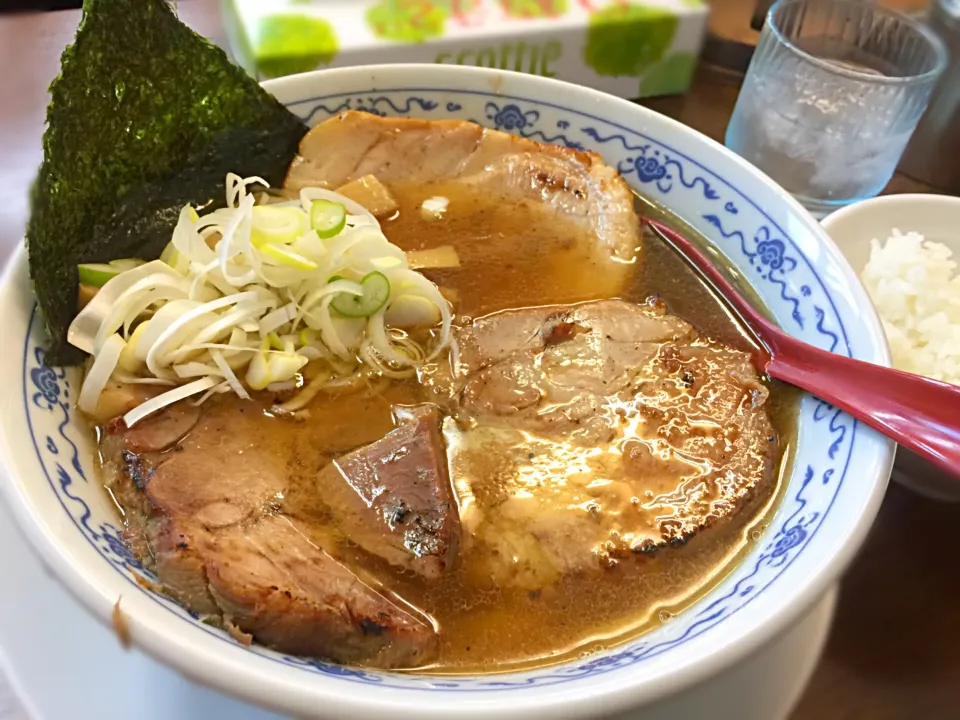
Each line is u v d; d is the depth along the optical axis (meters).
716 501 0.18
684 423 0.20
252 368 0.20
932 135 0.31
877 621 0.19
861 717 0.17
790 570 0.16
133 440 0.18
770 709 0.17
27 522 0.14
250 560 0.16
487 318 0.22
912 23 0.30
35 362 0.18
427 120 0.26
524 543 0.18
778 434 0.20
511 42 0.30
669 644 0.16
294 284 0.21
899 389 0.18
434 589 0.18
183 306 0.19
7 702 0.16
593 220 0.25
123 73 0.20
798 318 0.22
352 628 0.16
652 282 0.24
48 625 0.17
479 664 0.17
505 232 0.25
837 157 0.28
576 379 0.21
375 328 0.21
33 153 0.28
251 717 0.16
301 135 0.25
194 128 0.22
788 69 0.29
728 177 0.24
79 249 0.19
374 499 0.18
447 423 0.20
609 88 0.33
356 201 0.25
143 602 0.14
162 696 0.16
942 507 0.21
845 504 0.17
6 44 0.33
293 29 0.29
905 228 0.27
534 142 0.26
